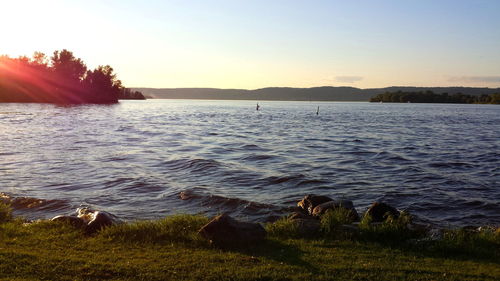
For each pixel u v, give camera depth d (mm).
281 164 27922
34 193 17906
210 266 7996
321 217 11836
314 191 19688
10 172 22484
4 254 8156
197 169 24781
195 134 51406
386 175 24188
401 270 8078
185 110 138500
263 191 19453
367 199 18375
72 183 20094
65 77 169250
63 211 15211
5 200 16156
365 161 29781
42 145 34750
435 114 127938
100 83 176750
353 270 7980
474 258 9211
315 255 8844
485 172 25500
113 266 7871
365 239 10289
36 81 160500
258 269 7855
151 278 7359
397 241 10211
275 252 9023
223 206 16281
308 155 32938
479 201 18031
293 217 12336
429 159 31141
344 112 141500
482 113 137875
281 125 72938
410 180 22703
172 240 9734
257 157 31172
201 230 9711
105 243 9523
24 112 88625
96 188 19156
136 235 10016
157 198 17516
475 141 46562
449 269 8281
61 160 26891
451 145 41906
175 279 7340
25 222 12086
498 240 10266
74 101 164000
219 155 32000
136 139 42594
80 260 8117
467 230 11875
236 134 52844
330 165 27734
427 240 10164
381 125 75688
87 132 48719
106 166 25062
